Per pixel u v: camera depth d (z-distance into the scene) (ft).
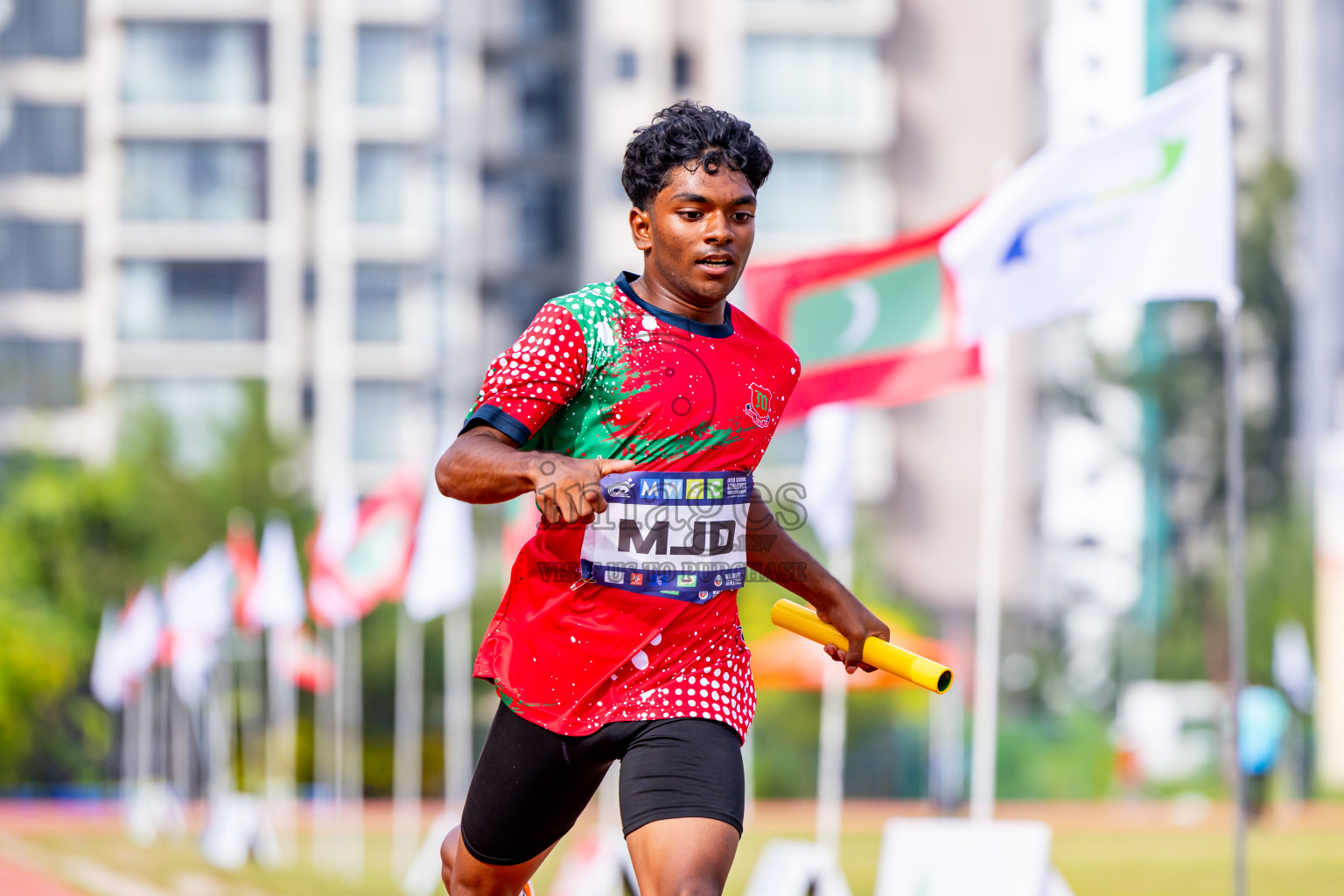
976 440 495.41
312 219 473.67
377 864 175.94
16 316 472.44
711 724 33.60
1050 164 93.15
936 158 486.38
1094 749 366.63
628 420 33.27
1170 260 89.35
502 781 35.12
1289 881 138.21
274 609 209.26
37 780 365.20
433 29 475.31
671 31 489.26
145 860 166.30
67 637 362.12
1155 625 473.67
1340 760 331.98
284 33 469.16
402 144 474.08
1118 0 509.76
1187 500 487.20
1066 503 515.91
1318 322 417.28
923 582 490.08
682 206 33.19
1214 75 89.35
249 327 468.75
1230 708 84.33
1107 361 486.79
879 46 477.36
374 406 472.85
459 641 299.79
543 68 497.46
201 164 468.34
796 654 202.59
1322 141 404.57
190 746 346.33
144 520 380.17
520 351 32.89
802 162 469.98
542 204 495.41
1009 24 492.54
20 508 373.40
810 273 97.71
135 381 460.55
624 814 33.19
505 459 30.45
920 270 96.12
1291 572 431.02
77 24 479.00
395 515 193.06
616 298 33.71
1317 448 406.82
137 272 466.29
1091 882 140.36
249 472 392.06
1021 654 482.28
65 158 478.18
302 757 348.79
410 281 474.08
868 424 481.05
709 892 31.24
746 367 34.19
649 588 33.55
